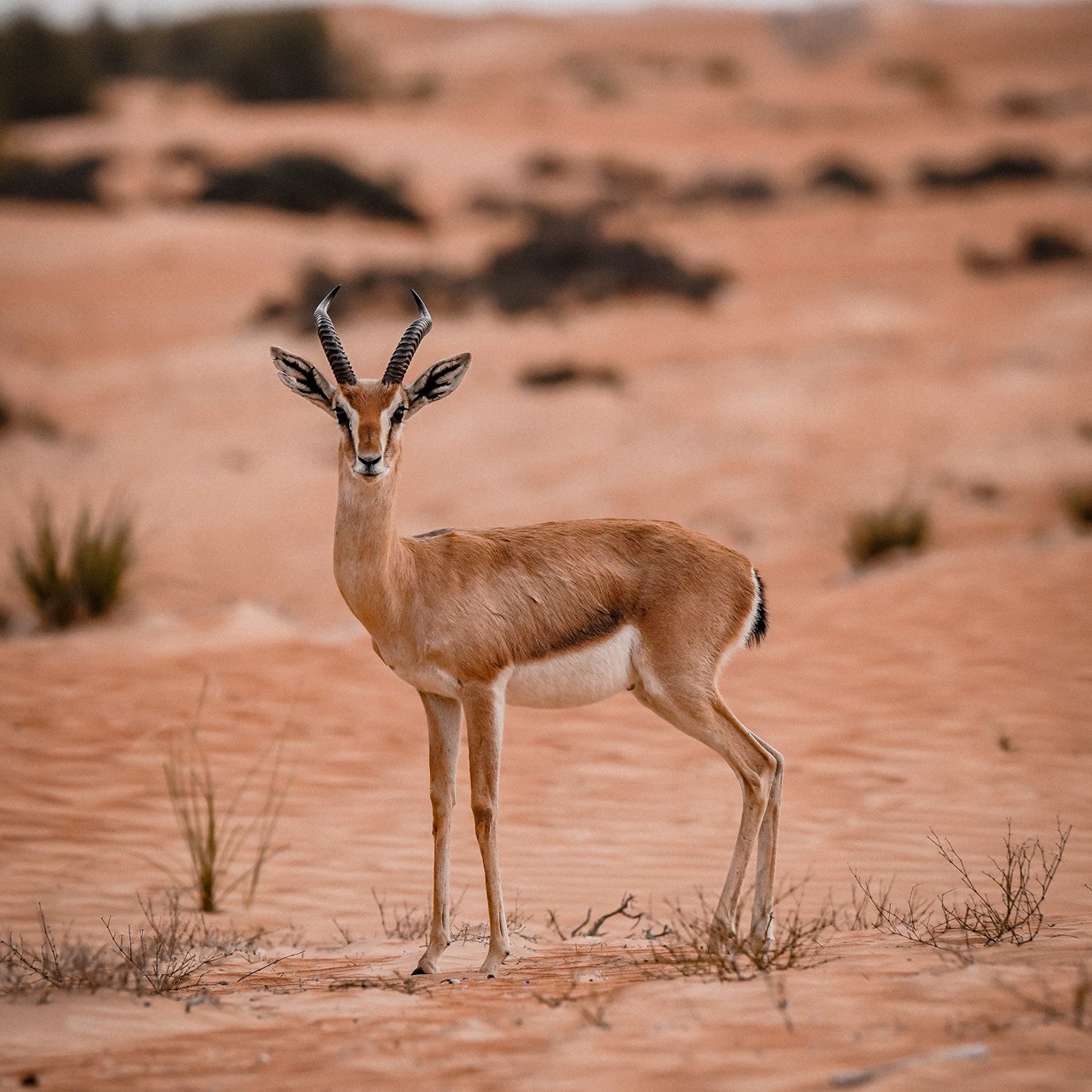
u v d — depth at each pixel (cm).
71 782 2872
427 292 9644
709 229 12119
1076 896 2173
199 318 9575
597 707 3303
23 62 18188
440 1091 1279
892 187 14162
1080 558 4159
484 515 5831
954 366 7794
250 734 3138
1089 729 2961
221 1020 1606
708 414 7194
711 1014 1480
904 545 4703
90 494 6319
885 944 1897
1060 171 14012
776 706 3192
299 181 12950
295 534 5716
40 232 11581
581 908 2306
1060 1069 1210
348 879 2458
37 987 1739
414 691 3416
